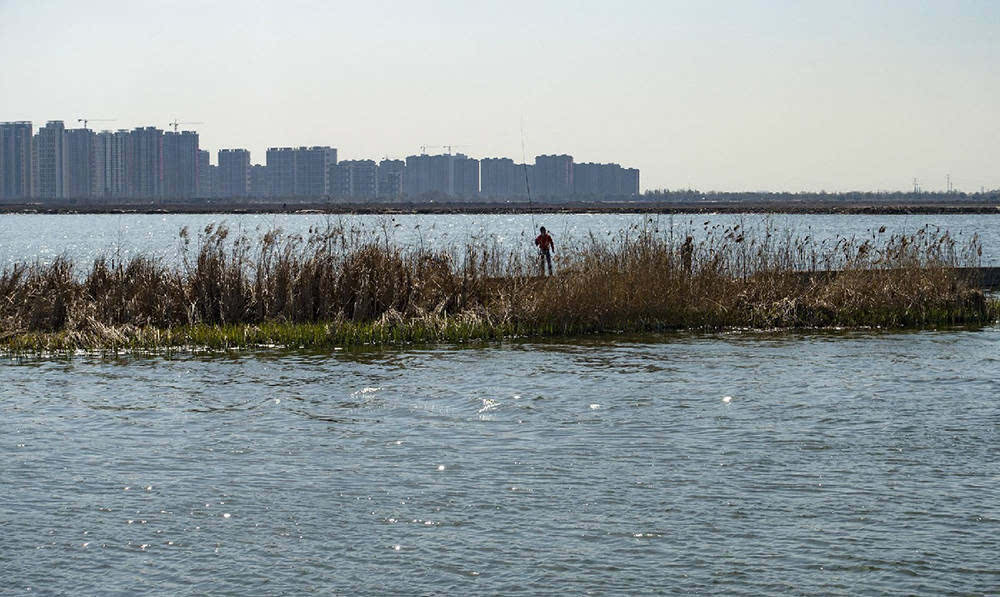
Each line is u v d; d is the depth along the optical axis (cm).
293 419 1600
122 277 2628
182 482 1282
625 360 2144
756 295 2812
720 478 1290
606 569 1021
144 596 971
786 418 1602
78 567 1033
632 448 1428
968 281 3038
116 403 1712
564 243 3028
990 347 2339
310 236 2692
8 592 977
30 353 2205
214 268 2561
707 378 1936
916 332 2614
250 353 2223
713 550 1064
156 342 2292
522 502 1205
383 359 2150
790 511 1172
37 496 1230
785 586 982
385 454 1402
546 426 1552
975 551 1058
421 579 1003
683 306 2705
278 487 1262
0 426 1550
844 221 13650
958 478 1289
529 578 1003
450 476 1302
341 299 2569
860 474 1306
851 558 1042
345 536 1108
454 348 2306
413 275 2669
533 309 2552
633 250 2800
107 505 1200
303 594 974
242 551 1070
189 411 1655
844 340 2461
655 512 1170
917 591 971
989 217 16888
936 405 1694
